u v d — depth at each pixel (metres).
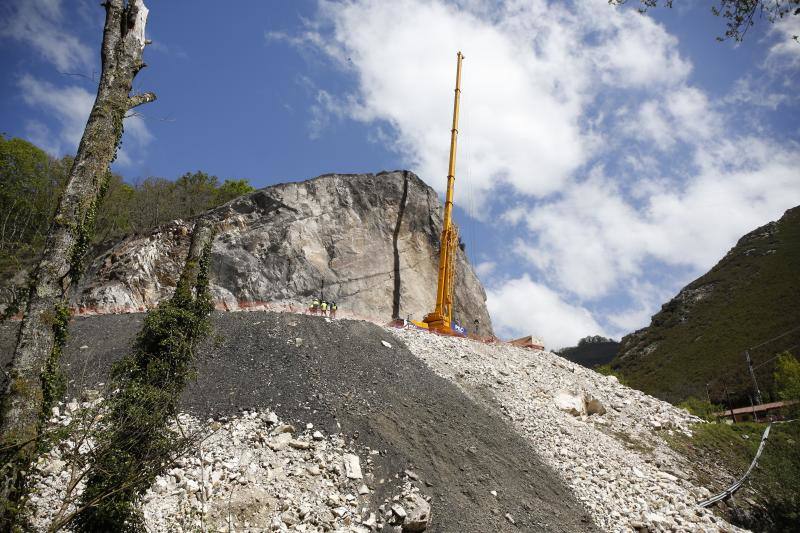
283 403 19.33
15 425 9.30
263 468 16.42
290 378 20.89
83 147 11.02
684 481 24.28
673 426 29.86
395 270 45.72
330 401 20.06
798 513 23.81
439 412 21.89
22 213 35.88
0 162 46.28
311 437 18.11
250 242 42.00
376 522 15.58
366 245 45.38
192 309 15.46
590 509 19.52
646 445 27.12
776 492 24.84
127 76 11.68
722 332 75.88
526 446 22.02
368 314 42.56
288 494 15.60
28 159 47.78
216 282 39.41
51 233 10.50
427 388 23.38
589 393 30.47
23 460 9.25
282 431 17.98
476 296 50.12
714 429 30.03
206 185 74.38
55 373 10.19
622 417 29.70
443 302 38.69
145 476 12.01
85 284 38.44
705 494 23.67
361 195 47.72
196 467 15.72
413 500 16.22
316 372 21.77
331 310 35.25
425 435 19.94
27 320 9.98
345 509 15.55
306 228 43.81
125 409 13.15
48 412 10.05
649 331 90.94
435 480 17.66
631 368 83.75
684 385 69.50
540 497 19.08
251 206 44.81
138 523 12.34
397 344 27.34
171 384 14.10
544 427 24.64
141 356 14.38
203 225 16.66
